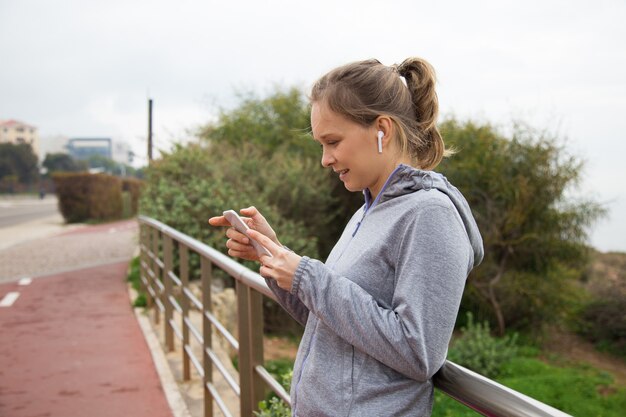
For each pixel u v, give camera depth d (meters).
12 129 126.69
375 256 1.14
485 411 1.07
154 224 5.79
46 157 108.94
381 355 1.08
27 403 4.18
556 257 11.34
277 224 9.65
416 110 1.25
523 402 1.00
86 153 189.88
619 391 7.16
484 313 11.32
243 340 2.41
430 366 1.06
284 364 6.77
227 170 10.50
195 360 3.95
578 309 11.53
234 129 14.67
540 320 11.31
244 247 1.36
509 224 10.95
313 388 1.20
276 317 8.95
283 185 11.02
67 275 10.63
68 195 28.25
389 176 1.20
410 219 1.10
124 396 4.30
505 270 11.48
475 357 8.01
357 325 1.09
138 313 7.08
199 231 8.63
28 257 13.71
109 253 14.70
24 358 5.31
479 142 11.11
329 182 12.46
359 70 1.19
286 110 14.88
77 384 4.58
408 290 1.06
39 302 8.06
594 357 10.36
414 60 1.26
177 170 9.99
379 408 1.13
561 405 6.56
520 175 10.70
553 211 11.01
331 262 1.30
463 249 1.07
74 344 5.79
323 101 1.20
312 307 1.16
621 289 11.18
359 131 1.18
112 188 31.27
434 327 1.04
